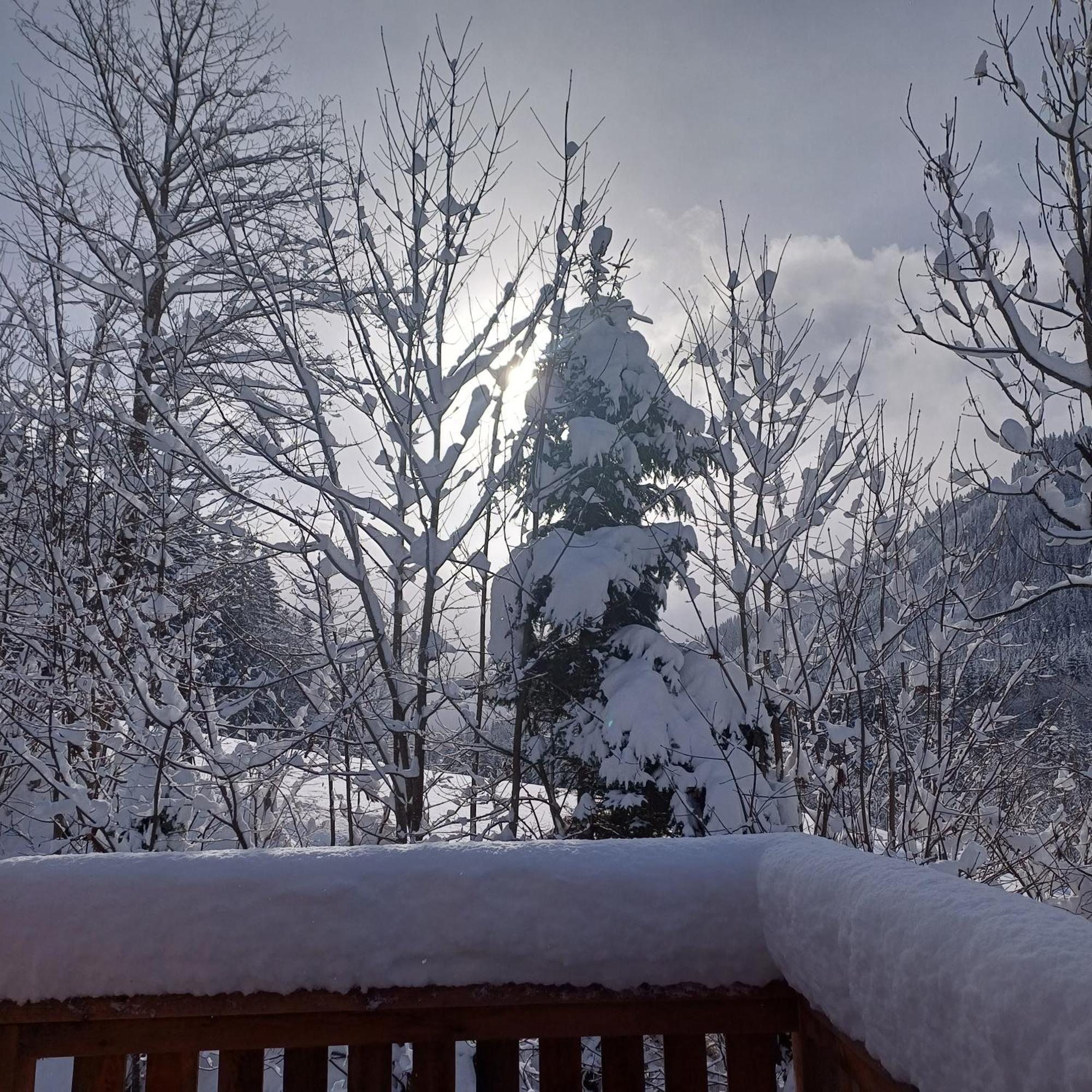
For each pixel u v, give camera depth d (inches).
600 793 285.1
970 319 181.9
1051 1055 22.4
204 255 244.5
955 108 177.9
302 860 49.9
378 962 48.0
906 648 227.1
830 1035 45.9
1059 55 172.7
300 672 199.3
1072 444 184.1
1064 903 227.9
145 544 255.0
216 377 270.7
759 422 232.1
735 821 245.0
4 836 262.7
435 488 202.1
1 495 258.8
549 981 48.9
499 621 235.0
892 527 208.2
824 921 39.4
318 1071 50.8
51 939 47.3
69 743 214.7
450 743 219.1
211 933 47.6
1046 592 193.9
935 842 213.6
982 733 240.2
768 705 218.8
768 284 228.7
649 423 341.1
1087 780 264.1
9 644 251.0
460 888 49.1
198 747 185.3
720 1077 202.1
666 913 49.6
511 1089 51.3
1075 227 175.0
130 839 209.5
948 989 27.9
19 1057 48.8
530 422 222.2
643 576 317.7
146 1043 49.5
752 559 210.5
